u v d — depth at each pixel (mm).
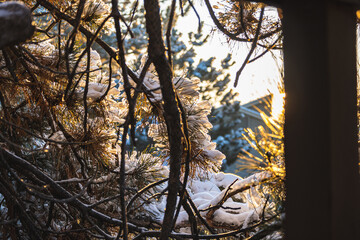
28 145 3727
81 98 3334
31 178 3227
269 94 2367
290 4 1659
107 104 3494
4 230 3217
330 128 1521
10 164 3178
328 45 1547
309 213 1556
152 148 3627
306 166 1573
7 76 3152
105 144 3441
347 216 1529
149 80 3275
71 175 3547
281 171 2363
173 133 2180
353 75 1601
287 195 1627
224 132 16156
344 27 1599
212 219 3334
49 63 3180
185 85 3311
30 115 3539
